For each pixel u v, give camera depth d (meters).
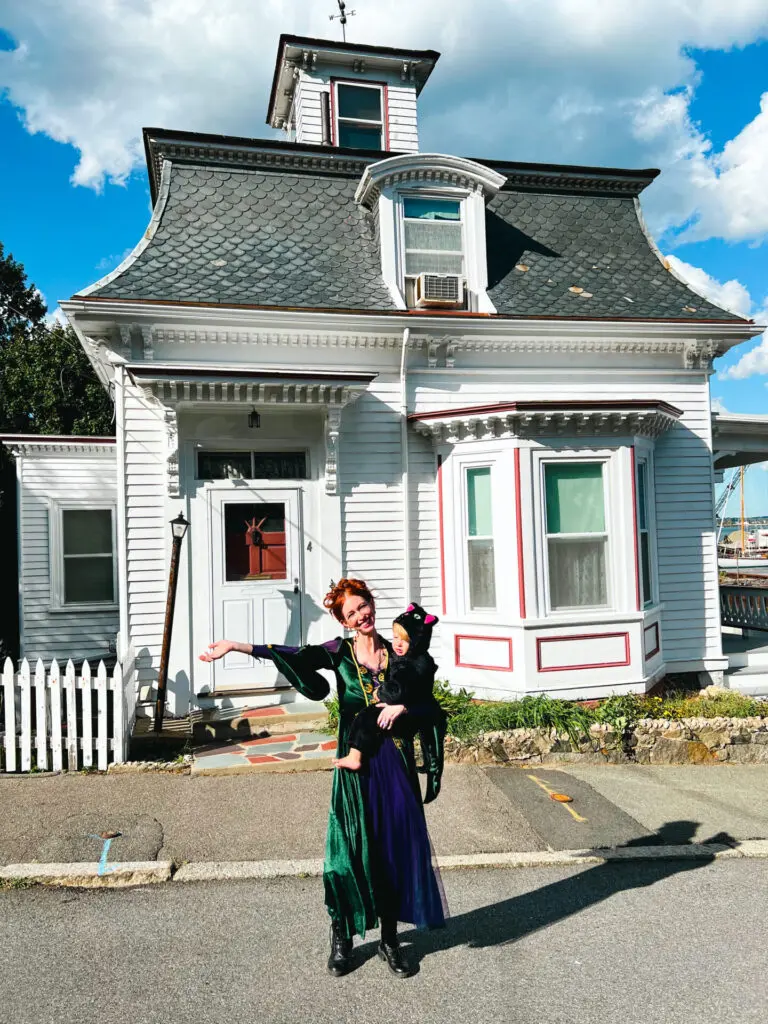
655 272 10.93
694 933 4.13
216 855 5.06
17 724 7.82
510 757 7.30
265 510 8.83
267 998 3.48
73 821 5.61
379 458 9.24
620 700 8.18
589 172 11.34
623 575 8.81
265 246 9.66
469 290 9.85
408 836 3.74
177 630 8.36
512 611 8.56
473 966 3.78
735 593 13.88
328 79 12.64
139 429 8.46
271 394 8.28
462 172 9.80
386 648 3.98
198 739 7.62
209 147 10.05
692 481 10.24
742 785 6.92
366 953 3.92
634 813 6.06
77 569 12.60
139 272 8.88
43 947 3.95
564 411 8.52
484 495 9.00
